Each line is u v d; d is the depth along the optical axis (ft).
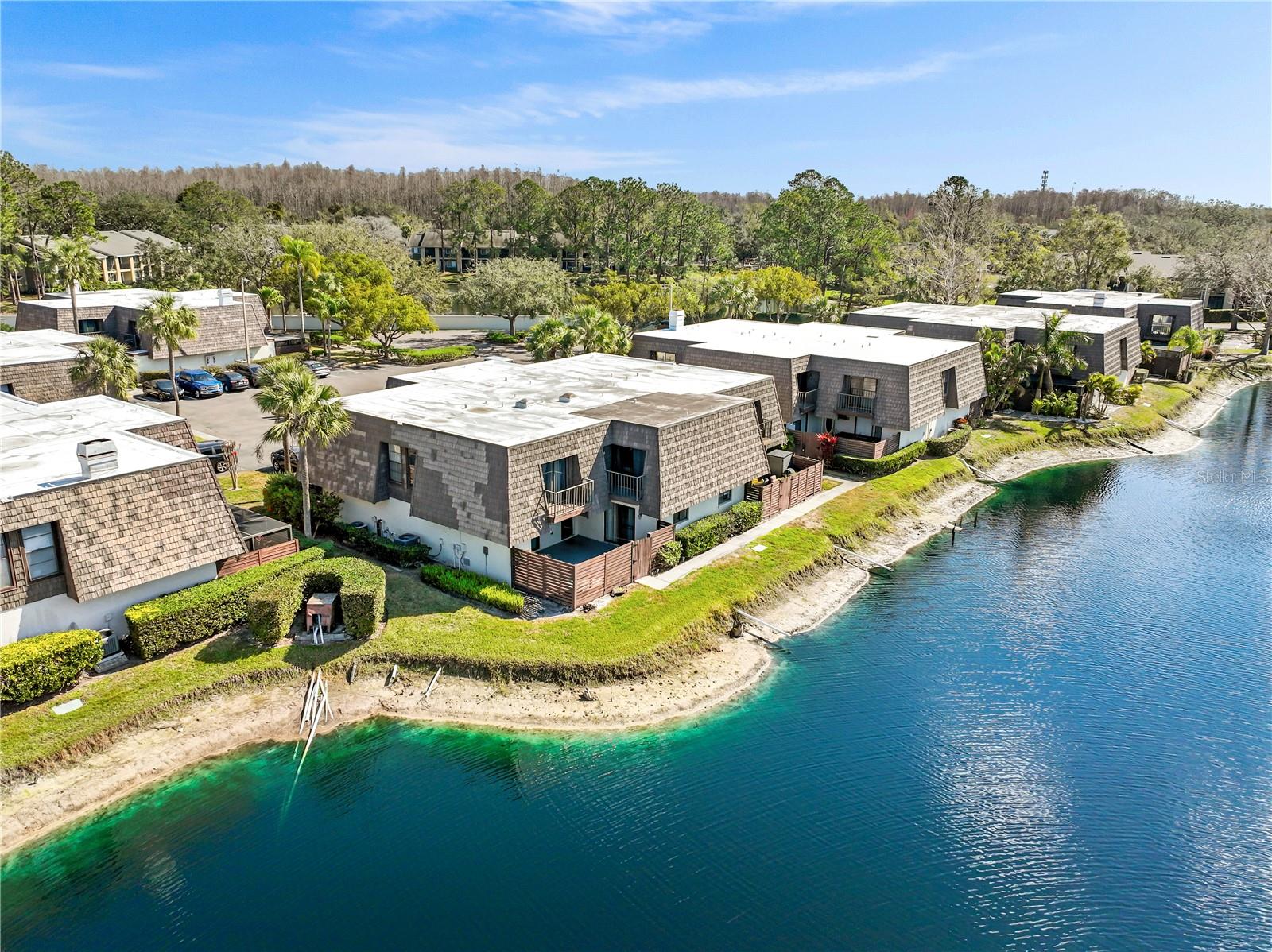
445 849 67.82
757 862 67.10
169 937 58.75
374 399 125.39
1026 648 104.06
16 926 59.52
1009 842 70.23
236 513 112.88
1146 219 595.06
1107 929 61.52
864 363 162.09
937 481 160.35
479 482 101.96
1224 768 80.89
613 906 62.23
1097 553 134.82
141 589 89.25
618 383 139.85
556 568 100.68
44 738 74.28
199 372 201.98
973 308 256.73
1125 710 90.74
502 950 58.08
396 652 91.25
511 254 423.23
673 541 116.26
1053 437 194.80
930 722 87.76
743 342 181.27
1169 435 205.36
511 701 87.40
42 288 312.71
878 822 72.13
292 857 66.54
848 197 384.47
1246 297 325.83
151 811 71.15
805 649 102.63
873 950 58.85
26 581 79.97
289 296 274.16
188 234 389.19
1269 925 62.34
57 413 114.42
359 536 115.24
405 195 647.15
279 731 81.56
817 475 146.61
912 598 117.70
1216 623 111.24
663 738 83.66
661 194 402.11
